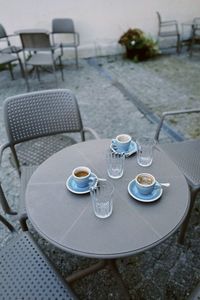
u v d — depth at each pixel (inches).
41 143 70.2
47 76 167.0
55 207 37.4
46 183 41.8
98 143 52.1
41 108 64.1
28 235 43.9
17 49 160.4
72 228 34.3
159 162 45.9
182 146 66.4
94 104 129.6
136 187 39.3
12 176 82.4
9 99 60.7
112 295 50.9
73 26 169.3
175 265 56.1
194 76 160.9
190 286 52.1
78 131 67.9
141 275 54.3
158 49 198.7
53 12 175.5
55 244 32.5
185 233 59.1
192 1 199.0
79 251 31.6
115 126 110.6
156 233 33.4
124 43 187.9
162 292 51.2
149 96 136.9
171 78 159.0
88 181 39.8
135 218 35.4
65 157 48.0
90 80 159.5
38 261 39.6
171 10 198.5
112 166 44.2
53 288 36.2
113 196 38.7
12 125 61.1
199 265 55.9
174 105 126.6
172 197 38.5
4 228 64.7
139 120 114.5
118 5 184.7
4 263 39.4
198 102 128.7
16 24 173.2
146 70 173.5
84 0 175.9
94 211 36.4
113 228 34.1
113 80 158.6
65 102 64.9
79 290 52.0
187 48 215.5
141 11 192.2
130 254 31.3
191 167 58.2
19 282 36.9
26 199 39.0
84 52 197.6
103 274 54.5
